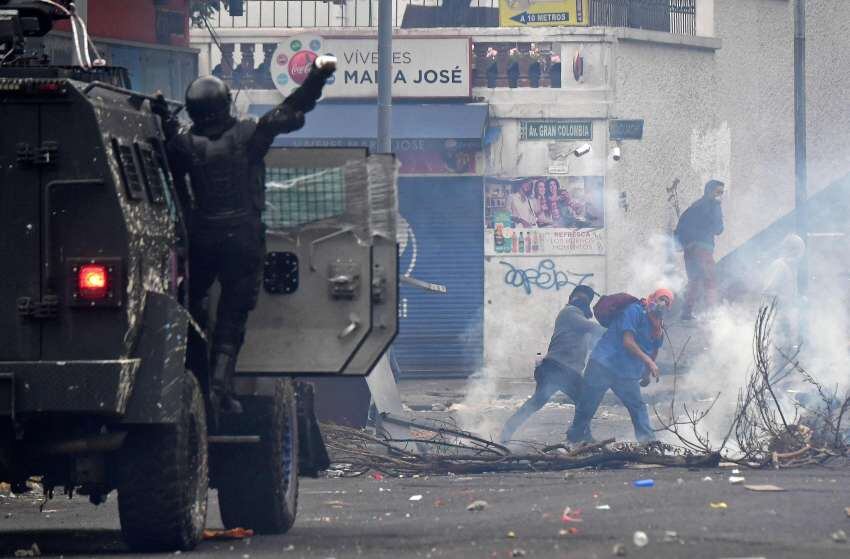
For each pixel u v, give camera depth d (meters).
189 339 27.75
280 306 30.84
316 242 30.88
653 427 61.75
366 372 31.00
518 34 94.94
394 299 31.06
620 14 98.06
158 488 26.89
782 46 104.81
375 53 93.19
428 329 93.81
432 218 93.69
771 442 48.34
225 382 29.19
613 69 94.94
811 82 108.12
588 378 54.38
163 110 28.80
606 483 41.47
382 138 73.25
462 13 99.31
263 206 29.44
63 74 27.44
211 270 29.25
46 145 25.84
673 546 26.12
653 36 96.69
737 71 102.44
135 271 26.03
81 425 26.64
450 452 53.03
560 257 94.19
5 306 25.81
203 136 28.81
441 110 92.44
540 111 94.31
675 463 46.88
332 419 55.12
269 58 95.38
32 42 33.28
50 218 25.84
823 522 30.02
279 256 30.88
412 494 40.78
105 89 26.98
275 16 97.69
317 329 30.84
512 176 94.19
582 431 55.44
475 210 93.88
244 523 32.25
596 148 94.75
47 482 28.31
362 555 26.23
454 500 38.44
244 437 29.64
